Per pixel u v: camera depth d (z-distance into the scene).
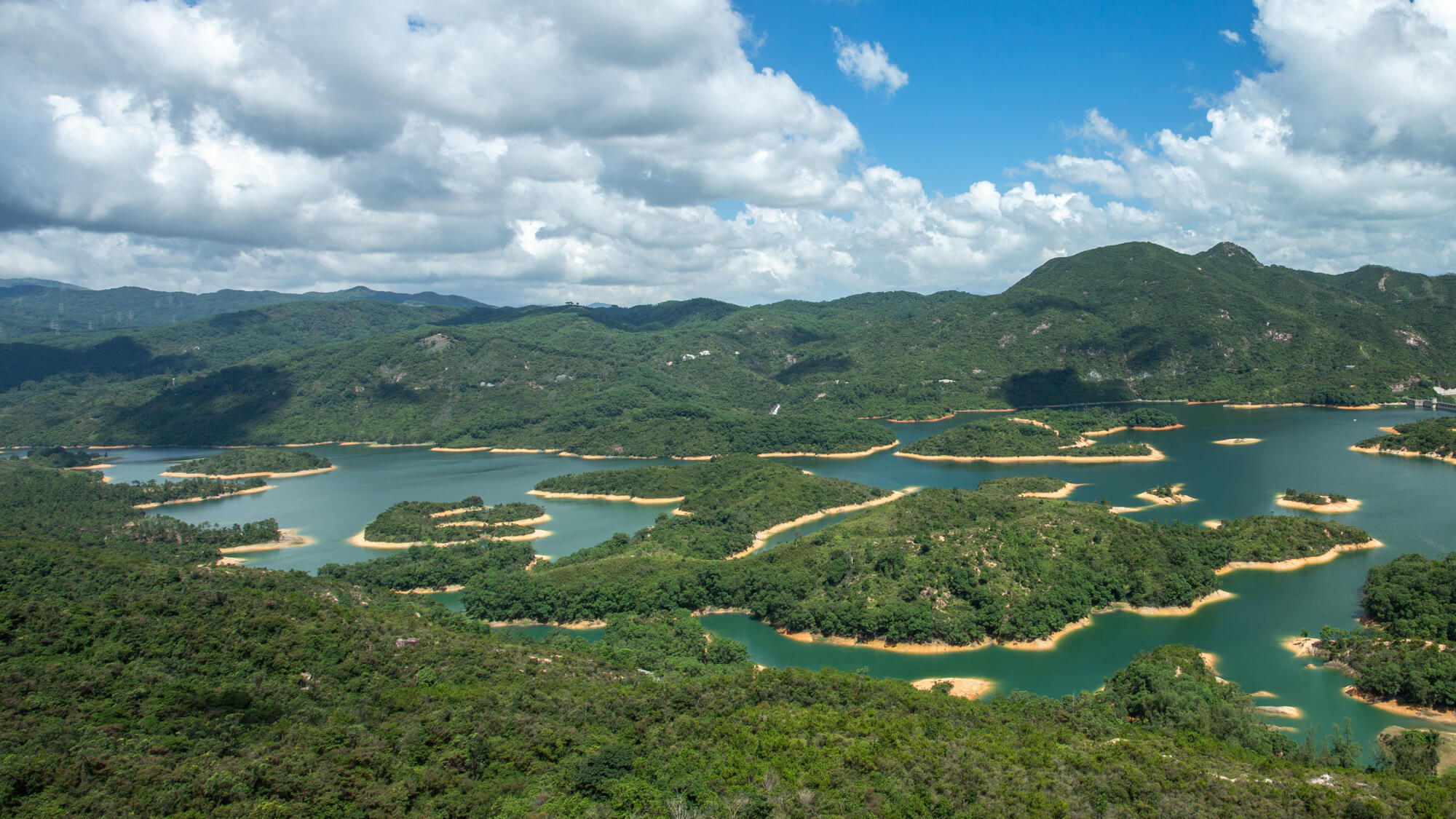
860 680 122.94
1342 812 82.06
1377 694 136.25
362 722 102.12
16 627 117.44
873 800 83.38
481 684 119.88
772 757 92.81
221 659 116.25
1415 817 80.00
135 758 85.12
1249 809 83.25
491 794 85.81
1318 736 122.38
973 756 93.06
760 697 115.75
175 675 111.12
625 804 82.88
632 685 123.50
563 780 89.44
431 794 85.56
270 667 117.00
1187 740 105.19
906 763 91.06
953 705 114.50
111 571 152.12
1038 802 83.19
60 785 79.12
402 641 133.12
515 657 134.00
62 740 88.00
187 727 95.06
